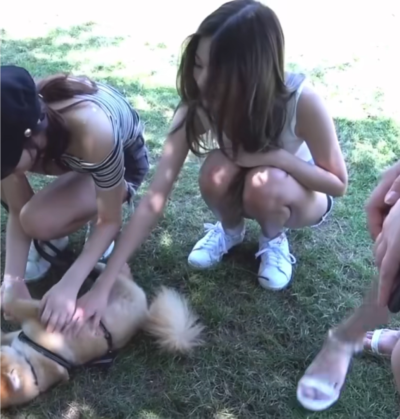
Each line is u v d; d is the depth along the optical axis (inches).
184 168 95.1
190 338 66.2
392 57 134.5
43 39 141.4
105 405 61.3
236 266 78.2
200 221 85.6
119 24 153.2
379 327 68.7
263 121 64.1
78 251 80.0
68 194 71.2
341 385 59.9
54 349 62.3
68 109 59.2
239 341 67.8
